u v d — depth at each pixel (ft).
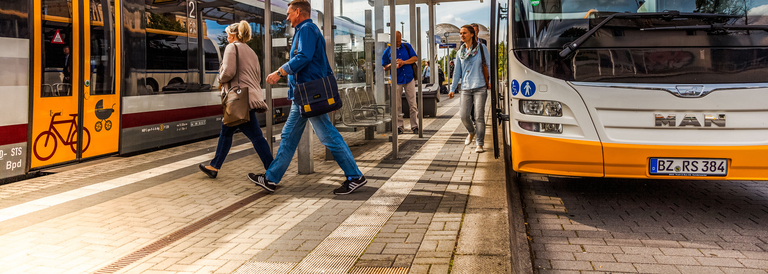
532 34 16.42
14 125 20.17
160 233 13.61
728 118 14.88
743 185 20.10
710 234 14.11
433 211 14.88
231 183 19.88
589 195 18.90
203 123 32.94
